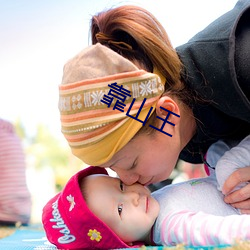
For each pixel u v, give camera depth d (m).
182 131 0.98
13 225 1.70
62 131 0.92
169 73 0.92
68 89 0.89
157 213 0.96
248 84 0.89
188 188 1.00
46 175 2.98
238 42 0.90
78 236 0.92
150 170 0.94
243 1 0.98
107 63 0.88
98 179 0.97
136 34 0.91
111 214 0.93
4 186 1.71
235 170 0.96
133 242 0.97
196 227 0.84
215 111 0.98
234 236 0.79
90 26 1.02
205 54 0.91
